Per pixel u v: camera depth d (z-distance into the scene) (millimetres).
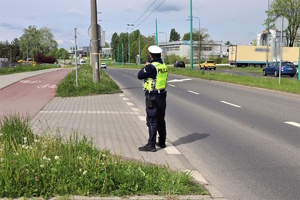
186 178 4141
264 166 5148
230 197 3984
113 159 4531
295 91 14922
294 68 31875
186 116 9852
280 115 9820
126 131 7523
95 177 3906
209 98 14352
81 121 8734
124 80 28281
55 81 23438
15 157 4266
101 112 10383
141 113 10281
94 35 17219
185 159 5484
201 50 87250
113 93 16156
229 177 4680
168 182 4012
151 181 3975
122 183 3932
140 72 5883
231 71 47594
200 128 8109
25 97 14562
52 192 3744
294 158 5539
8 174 3789
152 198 3701
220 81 23203
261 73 40562
